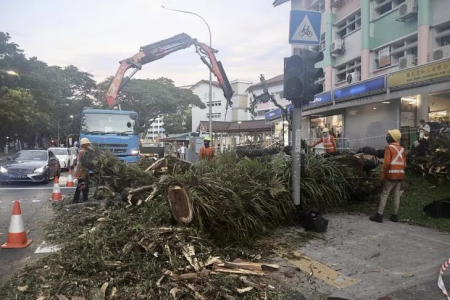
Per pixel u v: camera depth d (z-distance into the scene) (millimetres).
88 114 15820
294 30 6996
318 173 7590
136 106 50438
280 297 4047
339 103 18656
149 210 5652
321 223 6348
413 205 7789
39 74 43875
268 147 11023
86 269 4367
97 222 5805
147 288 3932
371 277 4480
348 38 21141
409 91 14062
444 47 14266
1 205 9742
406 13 15781
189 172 6332
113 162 7250
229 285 4039
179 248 4660
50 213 8539
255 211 6230
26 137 58000
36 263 4883
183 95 54125
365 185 8289
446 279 4305
